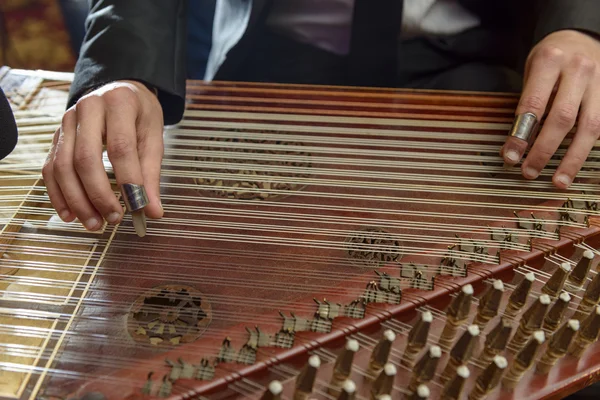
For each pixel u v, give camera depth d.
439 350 0.68
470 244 0.92
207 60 1.79
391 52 1.53
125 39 1.13
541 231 0.95
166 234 0.95
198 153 1.12
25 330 0.79
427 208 1.00
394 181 1.06
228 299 0.83
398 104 1.27
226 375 0.72
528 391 0.74
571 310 0.83
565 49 1.14
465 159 1.12
